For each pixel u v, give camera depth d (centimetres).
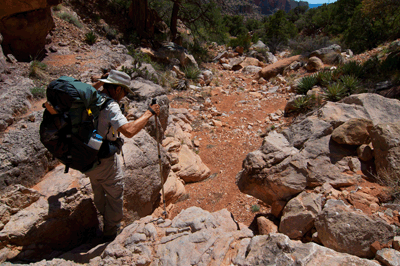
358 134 395
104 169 270
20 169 357
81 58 1006
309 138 431
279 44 2727
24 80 657
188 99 1188
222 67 1911
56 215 310
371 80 1007
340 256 215
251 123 995
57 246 315
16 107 506
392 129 364
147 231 286
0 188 329
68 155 241
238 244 267
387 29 1708
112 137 268
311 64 1408
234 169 717
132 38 1628
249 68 1802
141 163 423
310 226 331
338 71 1137
